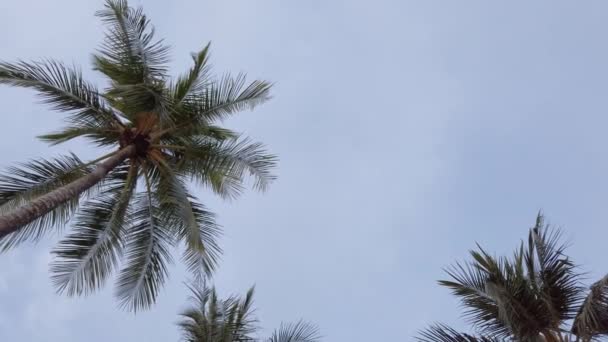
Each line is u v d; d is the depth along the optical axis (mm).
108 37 13758
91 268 12805
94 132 13953
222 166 14367
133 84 13312
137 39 13867
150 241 13711
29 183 12758
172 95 13945
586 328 8797
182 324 12672
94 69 13836
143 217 13953
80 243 12969
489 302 9586
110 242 13359
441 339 9164
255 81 14328
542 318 9242
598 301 8609
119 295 12914
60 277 12438
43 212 10367
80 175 13391
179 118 14109
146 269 13328
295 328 12445
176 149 14516
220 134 14828
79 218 13266
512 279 9500
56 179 13094
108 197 13906
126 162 14328
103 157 13648
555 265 9586
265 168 14477
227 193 15070
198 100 13984
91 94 13391
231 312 12812
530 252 9969
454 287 9859
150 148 14031
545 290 9469
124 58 13703
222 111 14211
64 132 13945
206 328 12336
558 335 9227
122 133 13883
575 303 9336
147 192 14062
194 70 13922
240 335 12422
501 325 9539
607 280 8594
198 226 14117
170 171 13969
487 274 9641
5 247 11875
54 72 12852
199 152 14422
